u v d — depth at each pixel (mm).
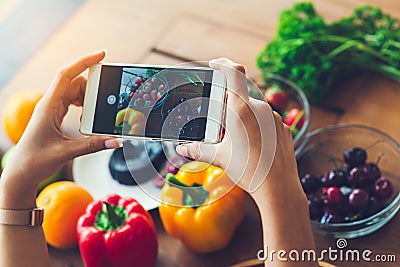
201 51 1289
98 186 1124
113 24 1362
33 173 877
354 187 1032
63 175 1154
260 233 1055
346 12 1304
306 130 1119
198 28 1323
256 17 1327
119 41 1332
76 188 1063
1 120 1256
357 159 1046
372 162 1085
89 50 1328
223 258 1043
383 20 1249
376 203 1012
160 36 1325
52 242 1063
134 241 977
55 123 884
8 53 1456
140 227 987
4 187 890
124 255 980
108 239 974
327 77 1205
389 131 1136
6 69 1424
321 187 1052
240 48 1281
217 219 999
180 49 1299
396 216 1026
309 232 827
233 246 1051
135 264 1004
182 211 1008
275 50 1201
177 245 1066
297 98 1184
